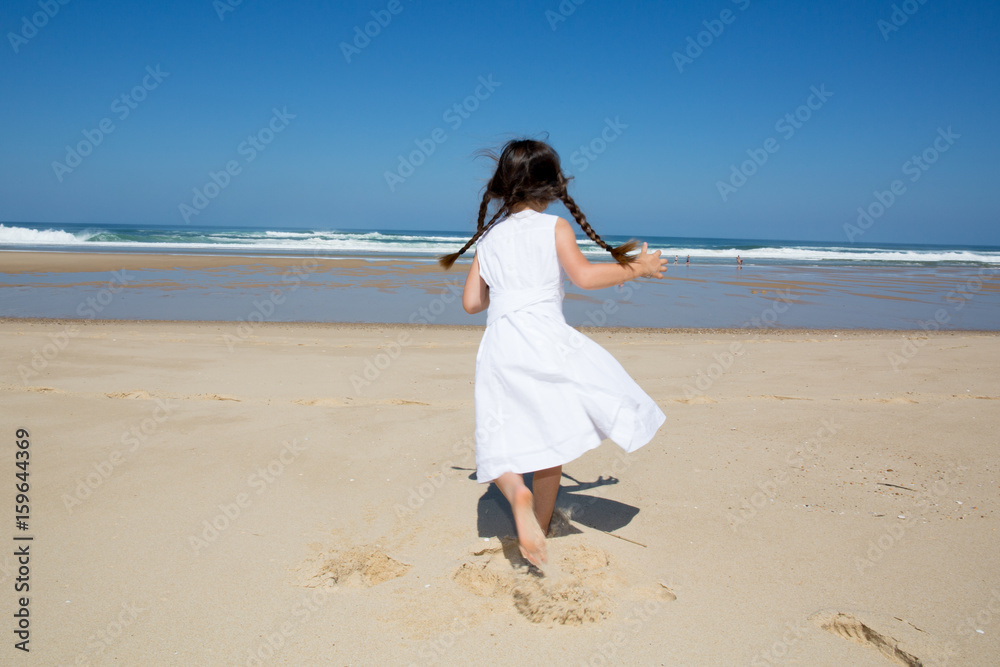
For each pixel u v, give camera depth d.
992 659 2.03
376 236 56.31
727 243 101.69
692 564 2.61
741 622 2.24
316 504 3.16
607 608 2.31
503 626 2.22
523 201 2.59
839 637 2.17
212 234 50.72
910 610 2.29
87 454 3.75
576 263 2.46
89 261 22.88
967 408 4.80
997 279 25.59
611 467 3.69
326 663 2.02
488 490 3.33
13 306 12.38
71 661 2.00
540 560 2.27
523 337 2.45
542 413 2.38
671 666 2.02
